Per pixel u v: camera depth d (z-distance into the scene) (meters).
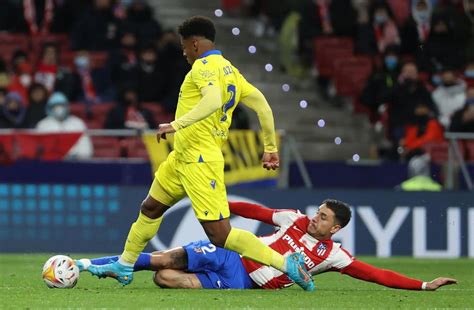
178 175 19.12
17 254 33.44
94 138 34.38
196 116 18.38
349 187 35.84
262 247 19.19
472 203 34.72
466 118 39.09
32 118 37.56
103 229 33.88
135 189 33.84
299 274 19.41
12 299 18.12
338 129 45.47
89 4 45.50
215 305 17.23
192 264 20.08
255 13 49.78
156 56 41.38
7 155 33.50
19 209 33.62
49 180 33.72
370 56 46.00
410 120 40.09
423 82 42.81
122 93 37.47
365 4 49.03
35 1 44.94
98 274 20.05
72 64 43.50
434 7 46.66
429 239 34.66
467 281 24.66
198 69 18.78
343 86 46.03
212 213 18.91
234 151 33.62
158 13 48.84
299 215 20.06
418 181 35.47
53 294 19.00
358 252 34.44
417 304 18.05
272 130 19.89
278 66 48.00
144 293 19.17
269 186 33.94
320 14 46.81
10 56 44.09
